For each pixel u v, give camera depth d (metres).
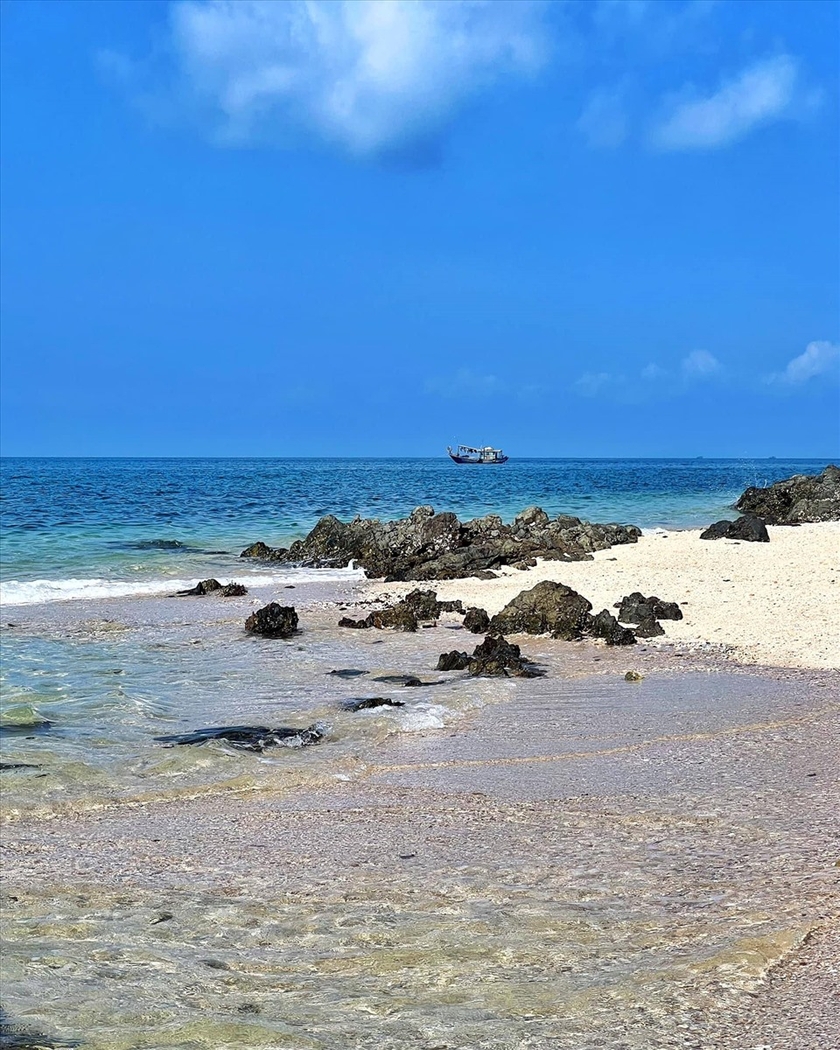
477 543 39.50
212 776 13.11
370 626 25.56
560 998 6.08
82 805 12.09
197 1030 5.79
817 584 29.16
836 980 6.06
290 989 6.51
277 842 10.27
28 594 31.02
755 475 145.88
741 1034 5.49
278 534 49.97
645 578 31.45
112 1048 5.61
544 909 7.76
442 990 6.34
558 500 76.56
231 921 7.90
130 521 53.28
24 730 15.62
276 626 24.58
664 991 6.05
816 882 7.91
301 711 16.77
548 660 20.95
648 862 8.91
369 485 100.88
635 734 14.70
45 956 7.18
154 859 9.84
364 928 7.59
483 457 195.88
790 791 11.19
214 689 18.52
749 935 6.85
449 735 15.09
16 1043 5.68
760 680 18.41
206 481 105.56
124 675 19.64
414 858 9.45
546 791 11.86
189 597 31.09
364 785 12.59
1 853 10.17
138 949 7.30
